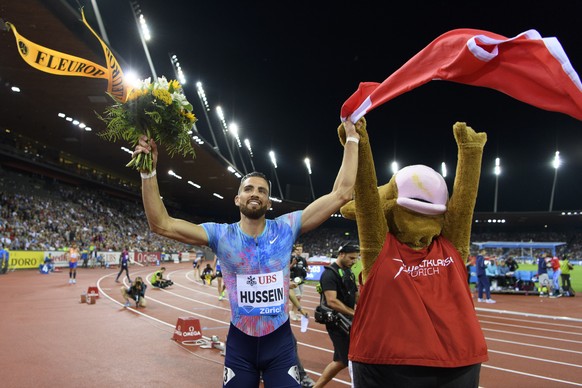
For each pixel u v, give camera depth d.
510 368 6.50
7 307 12.23
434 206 2.79
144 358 6.82
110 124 2.89
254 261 2.86
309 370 6.14
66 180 42.41
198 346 7.67
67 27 15.62
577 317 11.91
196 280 24.56
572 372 6.30
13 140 33.97
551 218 63.62
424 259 2.74
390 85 2.62
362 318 2.74
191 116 2.99
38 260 27.52
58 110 26.86
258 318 2.79
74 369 6.19
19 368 6.21
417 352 2.49
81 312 11.65
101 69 9.07
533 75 2.09
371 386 2.64
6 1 14.05
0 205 30.00
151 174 2.80
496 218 64.19
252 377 2.76
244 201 2.91
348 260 4.73
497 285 19.61
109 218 44.59
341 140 3.00
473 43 2.19
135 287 12.93
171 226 2.80
